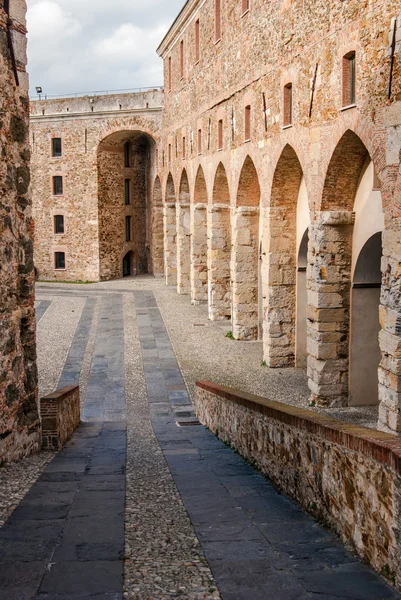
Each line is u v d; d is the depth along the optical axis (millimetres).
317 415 7020
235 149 21969
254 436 9156
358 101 12039
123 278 43312
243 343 22688
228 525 6082
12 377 9547
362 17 11820
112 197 42531
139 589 4504
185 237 34688
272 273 18734
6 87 9305
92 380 18641
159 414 15445
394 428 10711
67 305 32469
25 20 9859
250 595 4348
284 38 16328
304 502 6715
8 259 9445
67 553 5270
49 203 42781
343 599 4215
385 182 10992
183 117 31719
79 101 41062
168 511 6684
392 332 10695
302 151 15188
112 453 10508
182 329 25484
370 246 13914
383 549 4695
